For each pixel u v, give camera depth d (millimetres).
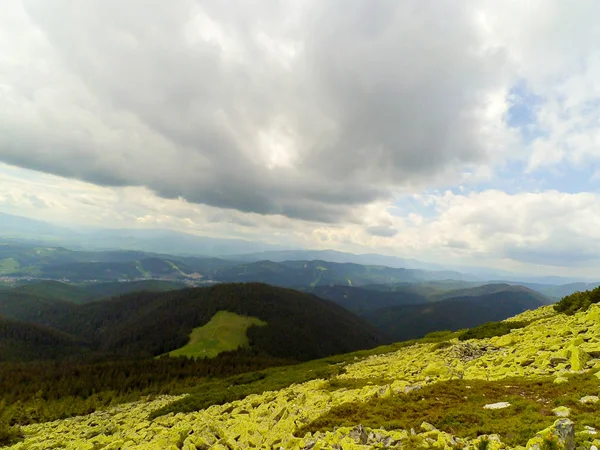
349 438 14969
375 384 26516
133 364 135125
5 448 33469
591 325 26625
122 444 24906
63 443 31219
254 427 20484
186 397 48250
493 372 23469
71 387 99500
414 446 13383
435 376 25234
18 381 107812
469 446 12469
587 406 14164
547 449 10508
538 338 28672
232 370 141250
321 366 57906
